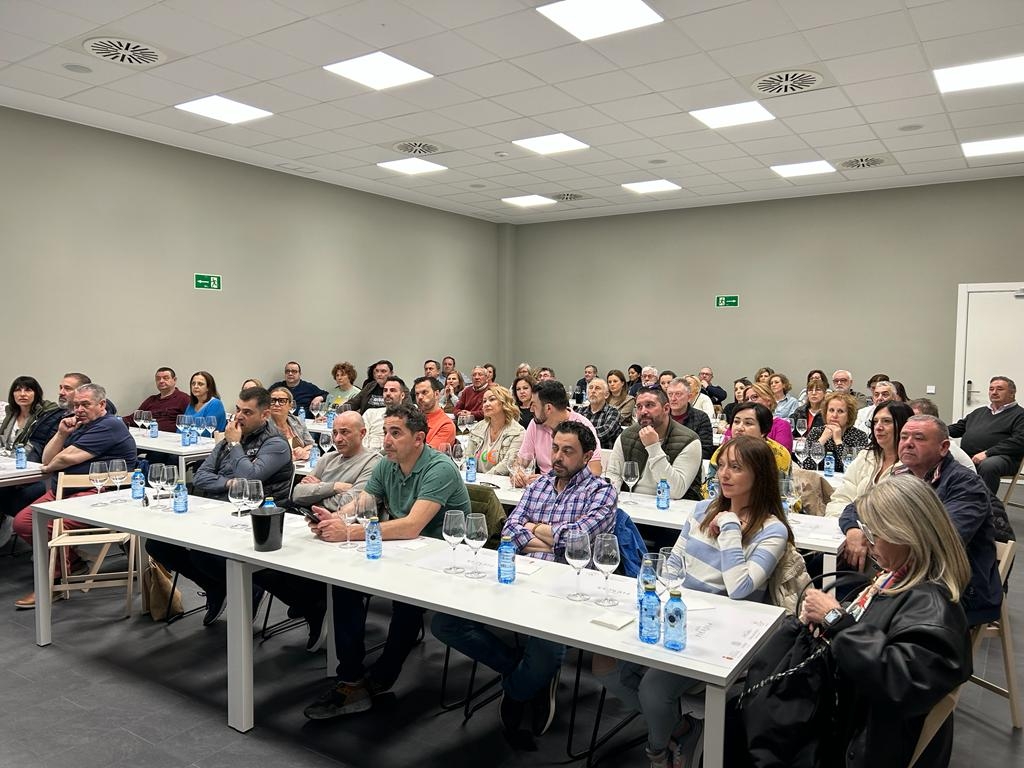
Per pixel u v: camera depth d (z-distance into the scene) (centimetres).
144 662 325
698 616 209
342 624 280
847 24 440
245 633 266
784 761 174
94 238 694
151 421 643
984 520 255
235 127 679
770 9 420
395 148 745
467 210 1096
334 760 249
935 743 169
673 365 1082
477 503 321
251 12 430
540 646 248
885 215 918
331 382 939
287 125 668
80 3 421
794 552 236
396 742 262
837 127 655
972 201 864
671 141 705
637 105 598
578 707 291
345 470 360
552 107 604
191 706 286
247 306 837
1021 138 690
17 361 644
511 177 872
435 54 491
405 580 236
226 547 271
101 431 439
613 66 511
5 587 424
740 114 626
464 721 277
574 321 1169
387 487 311
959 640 159
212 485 383
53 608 390
